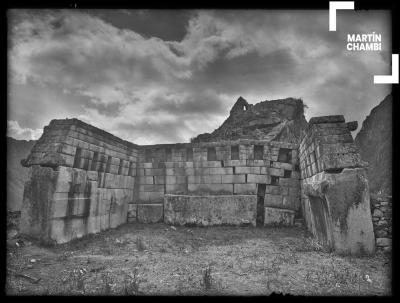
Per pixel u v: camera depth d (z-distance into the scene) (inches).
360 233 297.9
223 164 539.5
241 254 320.8
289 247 350.6
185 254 324.2
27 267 261.0
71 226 369.4
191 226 493.7
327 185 311.0
